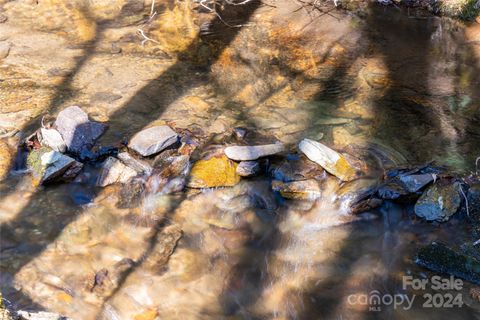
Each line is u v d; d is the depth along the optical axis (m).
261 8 7.01
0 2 6.87
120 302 4.97
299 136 5.72
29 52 6.32
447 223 5.31
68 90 6.00
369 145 5.68
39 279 5.02
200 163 5.51
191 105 5.93
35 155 5.50
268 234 5.29
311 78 6.21
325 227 5.32
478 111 5.95
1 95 5.91
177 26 6.71
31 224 5.26
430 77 6.24
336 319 4.95
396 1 7.07
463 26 6.79
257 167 5.48
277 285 5.08
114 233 5.25
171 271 5.11
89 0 6.98
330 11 6.98
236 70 6.26
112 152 5.57
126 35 6.58
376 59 6.41
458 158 5.61
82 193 5.43
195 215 5.36
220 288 5.06
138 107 5.89
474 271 5.07
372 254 5.21
